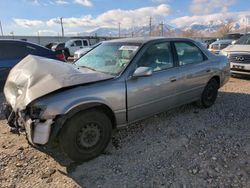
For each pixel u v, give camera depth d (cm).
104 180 303
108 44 463
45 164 336
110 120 363
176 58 456
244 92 695
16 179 305
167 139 403
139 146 381
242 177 304
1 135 420
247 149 368
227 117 496
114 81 359
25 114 311
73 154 325
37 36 5381
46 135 299
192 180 300
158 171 319
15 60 681
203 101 532
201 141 394
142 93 388
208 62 523
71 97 313
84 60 449
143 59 400
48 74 330
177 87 448
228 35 1850
